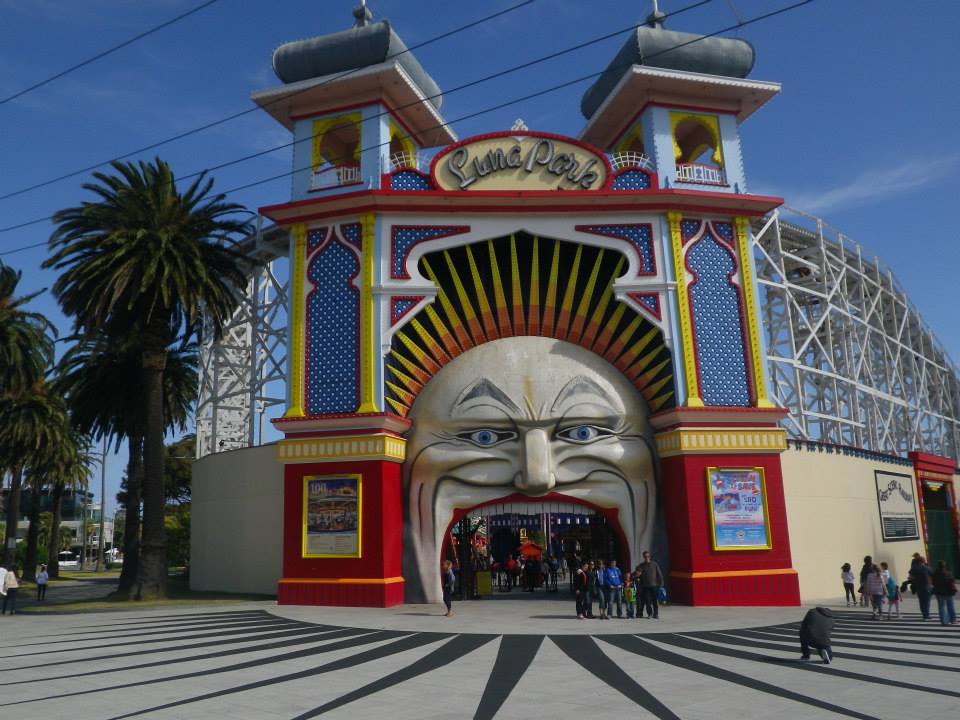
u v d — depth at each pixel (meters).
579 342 28.31
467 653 15.73
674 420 26.55
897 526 37.06
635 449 27.31
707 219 28.88
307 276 28.62
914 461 40.00
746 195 28.61
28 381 44.50
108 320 32.44
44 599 37.50
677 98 30.62
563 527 44.78
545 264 28.92
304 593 26.14
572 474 26.86
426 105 31.47
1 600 35.84
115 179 32.34
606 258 28.84
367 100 29.86
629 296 27.67
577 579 22.38
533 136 29.00
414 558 26.94
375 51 29.30
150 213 31.81
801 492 31.97
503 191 27.81
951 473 44.38
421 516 27.17
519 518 30.98
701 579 25.44
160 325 31.91
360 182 29.16
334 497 26.45
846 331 55.28
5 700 11.48
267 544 33.59
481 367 27.77
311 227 29.00
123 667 14.44
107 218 31.50
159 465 31.34
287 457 27.12
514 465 26.89
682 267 27.94
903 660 14.52
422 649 16.31
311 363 27.86
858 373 55.19
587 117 35.09
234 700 11.22
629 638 17.98
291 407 27.48
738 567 25.80
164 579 31.06
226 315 33.84
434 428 27.59
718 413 26.48
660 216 28.42
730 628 19.77
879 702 10.66
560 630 19.41
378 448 26.28
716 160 30.67
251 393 47.44
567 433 27.03
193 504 38.78
